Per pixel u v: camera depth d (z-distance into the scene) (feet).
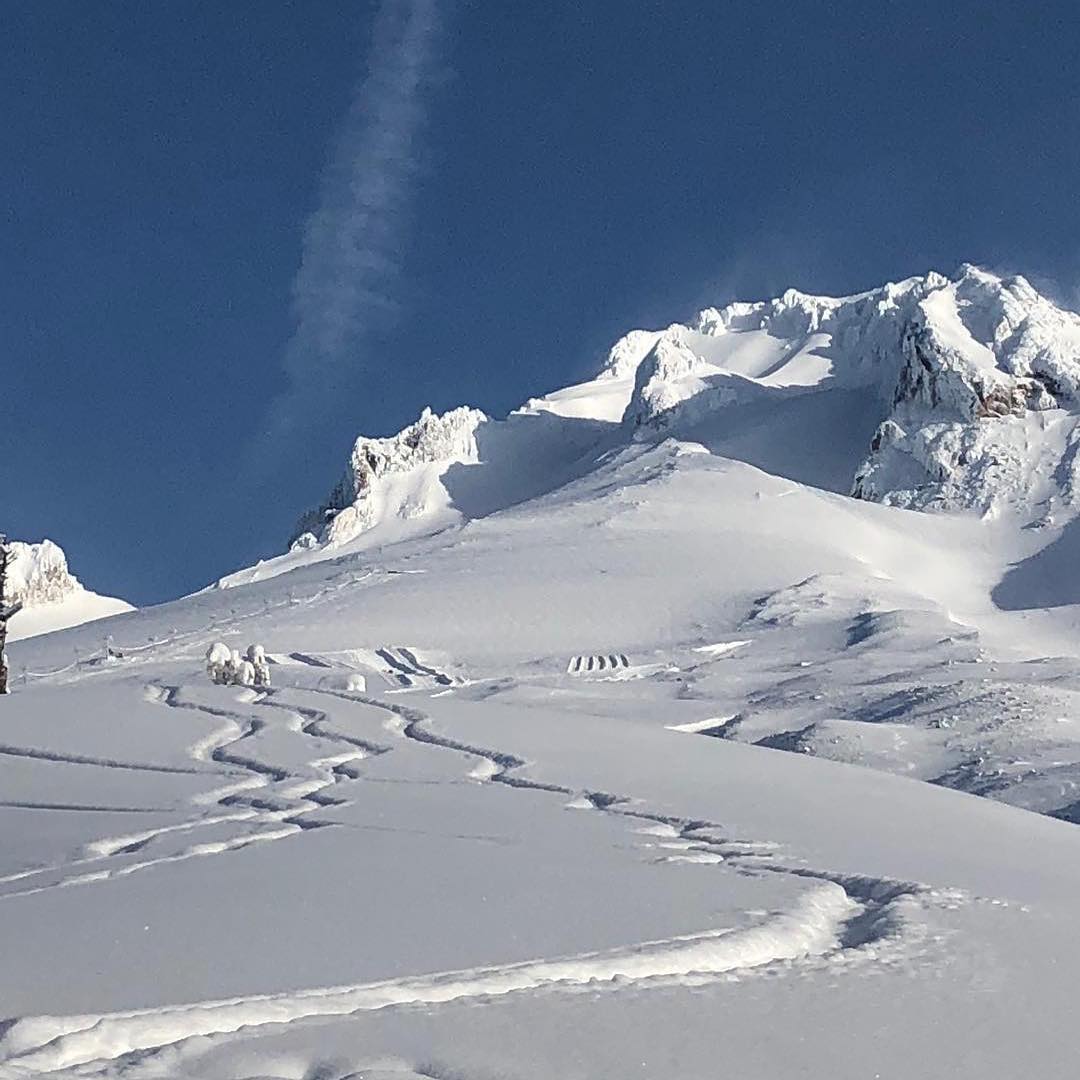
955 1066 16.28
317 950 21.06
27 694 87.10
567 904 25.18
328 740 62.39
